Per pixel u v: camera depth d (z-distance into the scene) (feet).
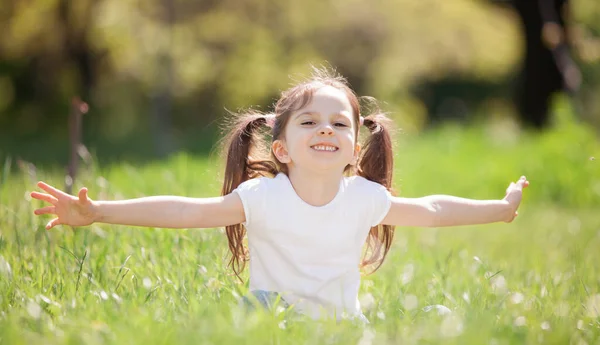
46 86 126.11
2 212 30.07
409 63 128.57
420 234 42.32
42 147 103.96
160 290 21.03
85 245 24.54
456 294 23.53
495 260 33.19
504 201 21.66
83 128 120.88
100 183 32.73
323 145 19.84
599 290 24.68
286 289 20.04
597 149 61.72
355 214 20.38
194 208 19.58
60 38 105.81
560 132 63.31
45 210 18.60
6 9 100.27
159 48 99.71
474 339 16.06
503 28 126.62
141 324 16.52
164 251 25.40
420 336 16.30
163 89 102.83
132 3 97.60
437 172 63.62
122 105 124.16
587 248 36.70
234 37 112.98
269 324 16.63
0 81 125.90
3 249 24.59
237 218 20.03
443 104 178.91
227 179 22.02
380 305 21.21
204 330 15.74
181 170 49.57
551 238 42.11
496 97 177.99
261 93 122.93
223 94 125.49
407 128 130.11
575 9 121.80
